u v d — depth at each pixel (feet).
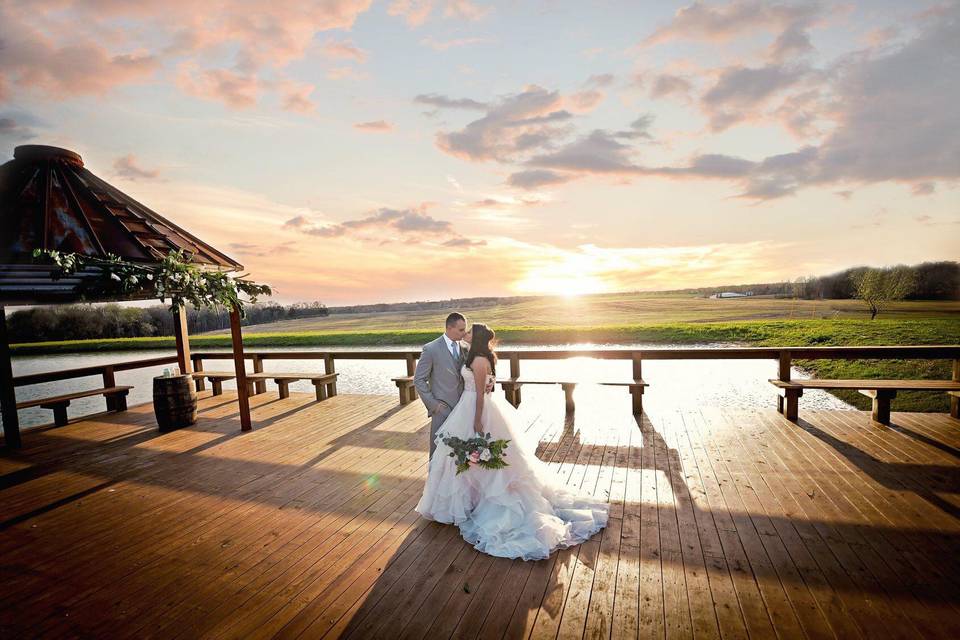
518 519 11.64
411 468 17.20
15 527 13.66
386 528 12.63
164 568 11.16
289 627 8.81
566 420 23.11
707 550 10.90
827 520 12.17
